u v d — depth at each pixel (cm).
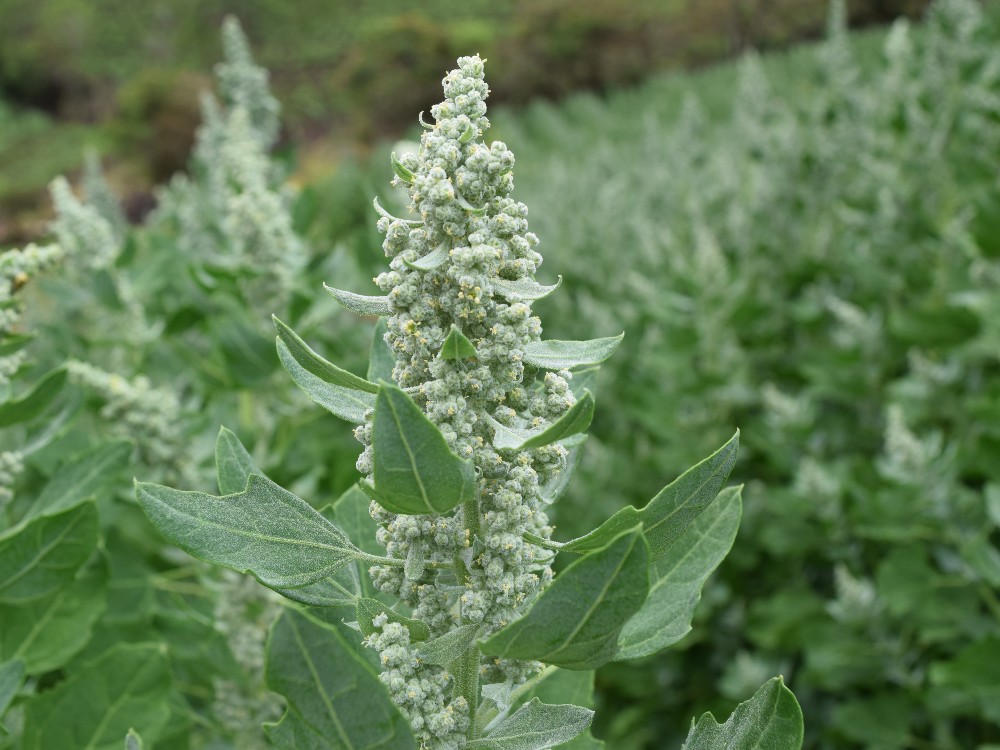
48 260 275
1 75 4347
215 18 4491
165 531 149
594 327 692
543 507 176
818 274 675
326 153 2669
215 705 307
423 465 136
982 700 405
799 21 2456
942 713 436
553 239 849
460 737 157
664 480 585
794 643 509
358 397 169
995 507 407
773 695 160
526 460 159
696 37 2700
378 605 157
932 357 600
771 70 1797
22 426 389
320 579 157
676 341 597
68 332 421
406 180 157
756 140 750
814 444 546
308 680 132
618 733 536
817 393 586
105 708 237
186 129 2008
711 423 606
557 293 738
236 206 401
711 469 147
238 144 466
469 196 154
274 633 131
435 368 151
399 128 2650
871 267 609
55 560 237
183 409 368
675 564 178
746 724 162
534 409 161
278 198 419
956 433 545
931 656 482
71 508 232
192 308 415
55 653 260
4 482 260
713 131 1296
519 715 159
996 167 613
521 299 153
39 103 4391
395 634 154
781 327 696
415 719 153
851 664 469
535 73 2736
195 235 533
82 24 4491
